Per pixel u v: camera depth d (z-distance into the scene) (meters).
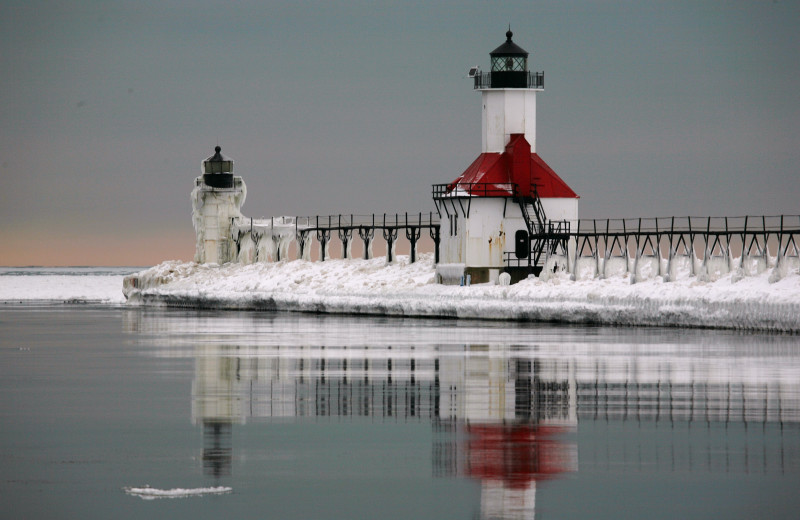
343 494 91.50
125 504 88.81
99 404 133.50
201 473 98.06
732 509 86.81
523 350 192.62
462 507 87.69
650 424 117.31
